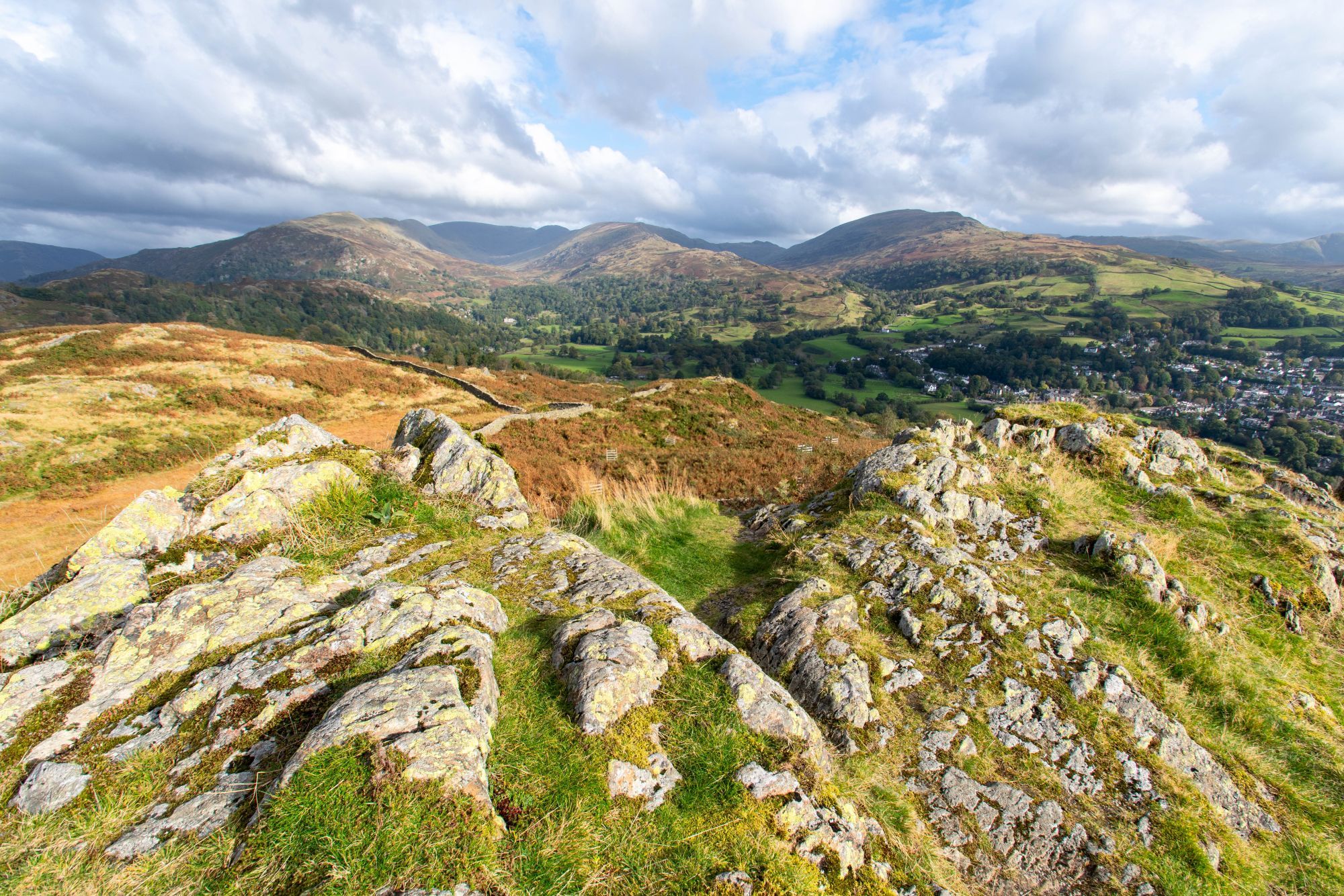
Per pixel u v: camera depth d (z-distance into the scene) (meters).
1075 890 4.48
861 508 10.05
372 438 37.22
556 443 28.61
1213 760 5.57
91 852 3.14
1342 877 4.65
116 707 4.27
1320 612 8.04
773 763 4.26
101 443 31.41
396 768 3.27
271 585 5.59
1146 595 7.65
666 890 3.29
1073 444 11.93
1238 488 11.15
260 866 2.93
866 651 6.56
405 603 5.25
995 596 7.18
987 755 5.46
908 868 4.30
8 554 21.22
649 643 5.11
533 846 3.31
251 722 3.99
